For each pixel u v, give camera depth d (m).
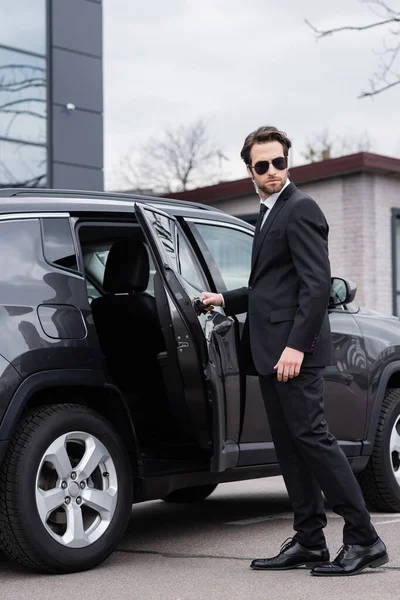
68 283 5.01
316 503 4.72
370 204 16.72
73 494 4.82
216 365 5.30
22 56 17.41
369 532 4.55
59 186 17.89
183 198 18.98
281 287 4.60
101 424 4.97
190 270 5.58
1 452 4.55
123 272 5.63
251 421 5.68
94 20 18.56
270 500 7.43
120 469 5.02
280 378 4.48
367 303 16.58
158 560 5.13
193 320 5.09
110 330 5.76
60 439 4.78
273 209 4.65
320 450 4.49
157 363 5.50
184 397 5.43
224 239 6.02
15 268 4.84
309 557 4.72
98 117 18.59
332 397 6.25
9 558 4.99
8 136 17.11
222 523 6.36
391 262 17.00
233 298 4.93
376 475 6.55
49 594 4.35
